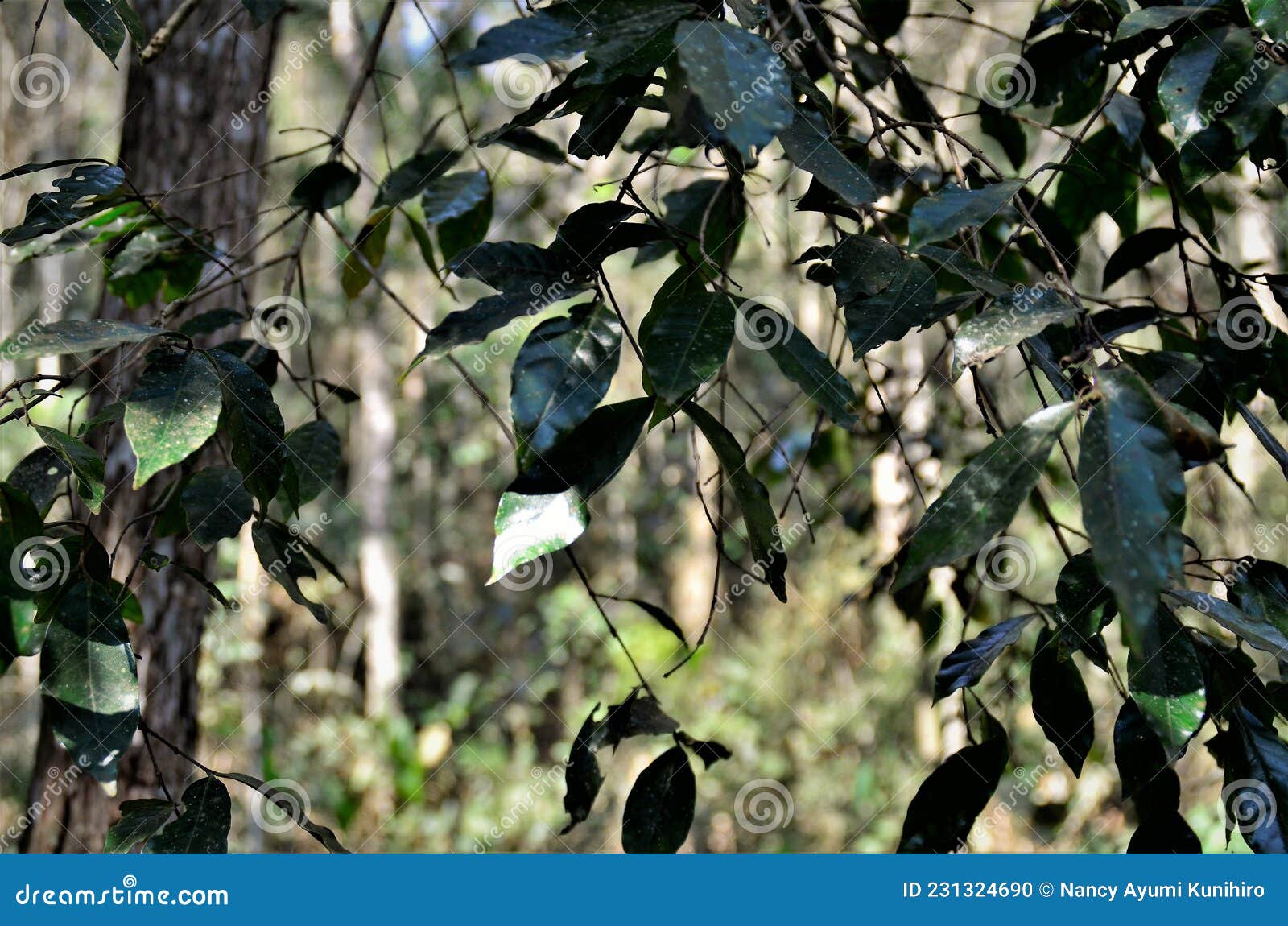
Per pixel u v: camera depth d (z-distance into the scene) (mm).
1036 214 1939
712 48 948
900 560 1764
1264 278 1566
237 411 1310
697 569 8570
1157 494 845
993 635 1396
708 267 1334
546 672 9414
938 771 1400
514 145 2021
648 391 1296
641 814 1489
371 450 8516
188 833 1420
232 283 1994
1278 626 1284
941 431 3211
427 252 2109
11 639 1255
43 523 1310
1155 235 1708
